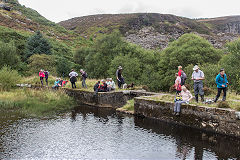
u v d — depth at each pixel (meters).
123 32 93.44
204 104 7.61
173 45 34.81
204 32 102.62
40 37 40.31
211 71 18.30
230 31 123.38
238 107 6.54
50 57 31.14
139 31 96.00
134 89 13.51
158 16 119.62
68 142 5.79
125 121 8.28
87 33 95.44
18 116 8.79
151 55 33.81
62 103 11.99
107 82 13.40
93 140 5.98
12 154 4.89
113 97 12.20
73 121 8.16
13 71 17.05
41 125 7.45
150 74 28.19
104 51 35.03
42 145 5.52
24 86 16.02
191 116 7.46
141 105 9.30
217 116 6.74
